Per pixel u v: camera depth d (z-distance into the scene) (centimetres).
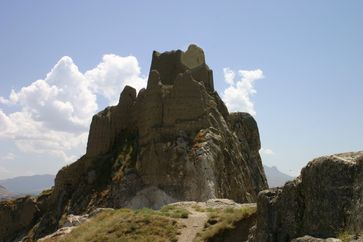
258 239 1620
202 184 5488
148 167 6044
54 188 7162
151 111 6397
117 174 6347
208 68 7206
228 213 2738
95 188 6456
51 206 6950
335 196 1350
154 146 6125
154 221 2908
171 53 7325
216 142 5950
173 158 5884
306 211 1445
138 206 5744
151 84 6562
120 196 5981
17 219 7012
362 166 1332
